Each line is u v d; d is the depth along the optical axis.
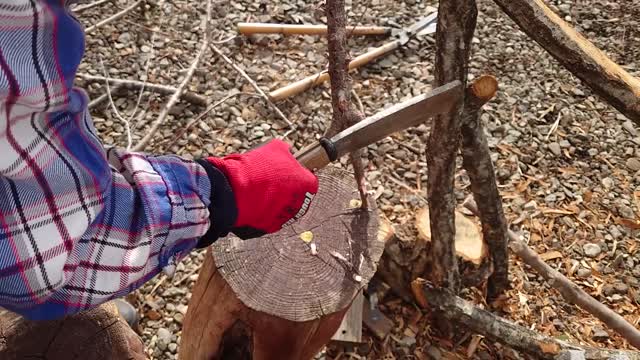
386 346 2.20
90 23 3.17
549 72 3.18
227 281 1.68
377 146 2.79
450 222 1.88
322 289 1.71
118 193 0.90
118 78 2.97
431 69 3.14
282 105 2.93
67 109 0.79
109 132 2.76
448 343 2.23
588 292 2.41
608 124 2.99
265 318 1.67
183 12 3.27
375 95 3.01
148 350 2.16
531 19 1.33
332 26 1.63
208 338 1.83
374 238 1.82
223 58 3.00
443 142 1.67
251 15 3.29
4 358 1.32
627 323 2.07
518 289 2.38
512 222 2.59
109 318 1.38
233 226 1.09
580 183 2.76
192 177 0.99
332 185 1.92
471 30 1.47
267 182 1.08
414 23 3.33
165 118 2.83
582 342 2.26
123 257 0.90
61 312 0.89
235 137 2.81
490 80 1.57
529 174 2.78
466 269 2.14
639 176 2.80
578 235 2.57
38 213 0.79
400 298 2.31
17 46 0.69
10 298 0.83
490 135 2.90
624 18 3.45
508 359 2.21
